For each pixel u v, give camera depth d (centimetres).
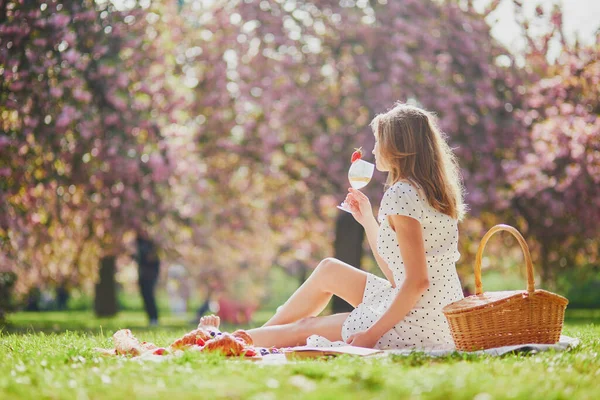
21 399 285
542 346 401
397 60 1388
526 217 1469
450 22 1471
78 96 1104
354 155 494
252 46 1465
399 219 417
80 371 338
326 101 1447
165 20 1361
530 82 1474
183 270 2345
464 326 404
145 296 1477
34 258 1403
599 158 1282
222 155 1565
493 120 1404
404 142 432
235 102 1477
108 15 1161
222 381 303
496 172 1404
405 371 323
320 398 265
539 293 411
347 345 432
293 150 1509
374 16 1445
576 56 1334
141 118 1212
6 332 770
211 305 2384
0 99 1052
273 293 3222
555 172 1345
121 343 429
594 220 1368
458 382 291
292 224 1727
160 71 1334
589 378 332
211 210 1681
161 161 1216
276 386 290
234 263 2242
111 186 1231
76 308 2800
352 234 1457
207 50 1485
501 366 346
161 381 305
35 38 1060
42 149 1104
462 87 1434
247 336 436
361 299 463
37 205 1171
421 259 416
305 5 1463
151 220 1295
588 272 1625
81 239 1438
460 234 1551
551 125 1311
